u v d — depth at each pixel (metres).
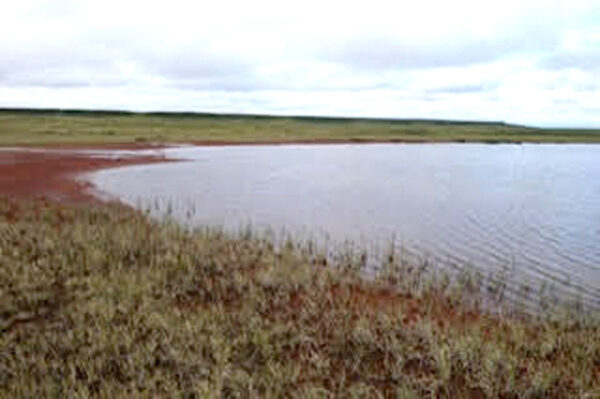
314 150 56.50
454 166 40.50
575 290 10.29
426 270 11.51
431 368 6.48
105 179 25.94
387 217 18.11
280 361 6.54
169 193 22.36
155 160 37.47
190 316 7.86
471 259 12.61
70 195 20.19
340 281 10.15
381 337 7.31
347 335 7.34
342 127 120.56
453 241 14.55
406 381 6.05
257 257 11.48
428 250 13.43
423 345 7.06
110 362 6.42
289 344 7.07
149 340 6.98
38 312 7.90
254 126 108.56
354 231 15.63
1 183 22.39
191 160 39.22
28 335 7.17
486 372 6.13
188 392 5.73
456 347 6.71
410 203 21.48
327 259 12.16
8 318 7.66
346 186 26.59
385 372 6.39
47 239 11.34
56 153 38.09
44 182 23.41
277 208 19.45
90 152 40.78
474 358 6.52
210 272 10.22
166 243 11.80
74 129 71.19
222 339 6.96
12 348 6.75
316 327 7.62
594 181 30.92
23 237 11.61
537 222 17.62
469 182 29.66
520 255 13.05
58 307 8.12
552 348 7.12
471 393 5.92
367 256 12.60
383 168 37.47
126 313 7.83
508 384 5.90
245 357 6.66
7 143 45.00
